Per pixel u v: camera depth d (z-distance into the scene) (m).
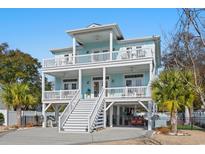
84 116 23.08
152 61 25.27
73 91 28.25
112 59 27.16
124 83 29.97
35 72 49.53
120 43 30.42
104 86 26.56
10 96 28.83
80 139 16.48
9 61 45.47
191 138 18.05
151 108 24.42
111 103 26.00
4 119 32.75
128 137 17.44
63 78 33.41
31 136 18.44
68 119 23.11
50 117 31.70
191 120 31.39
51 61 29.75
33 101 29.91
